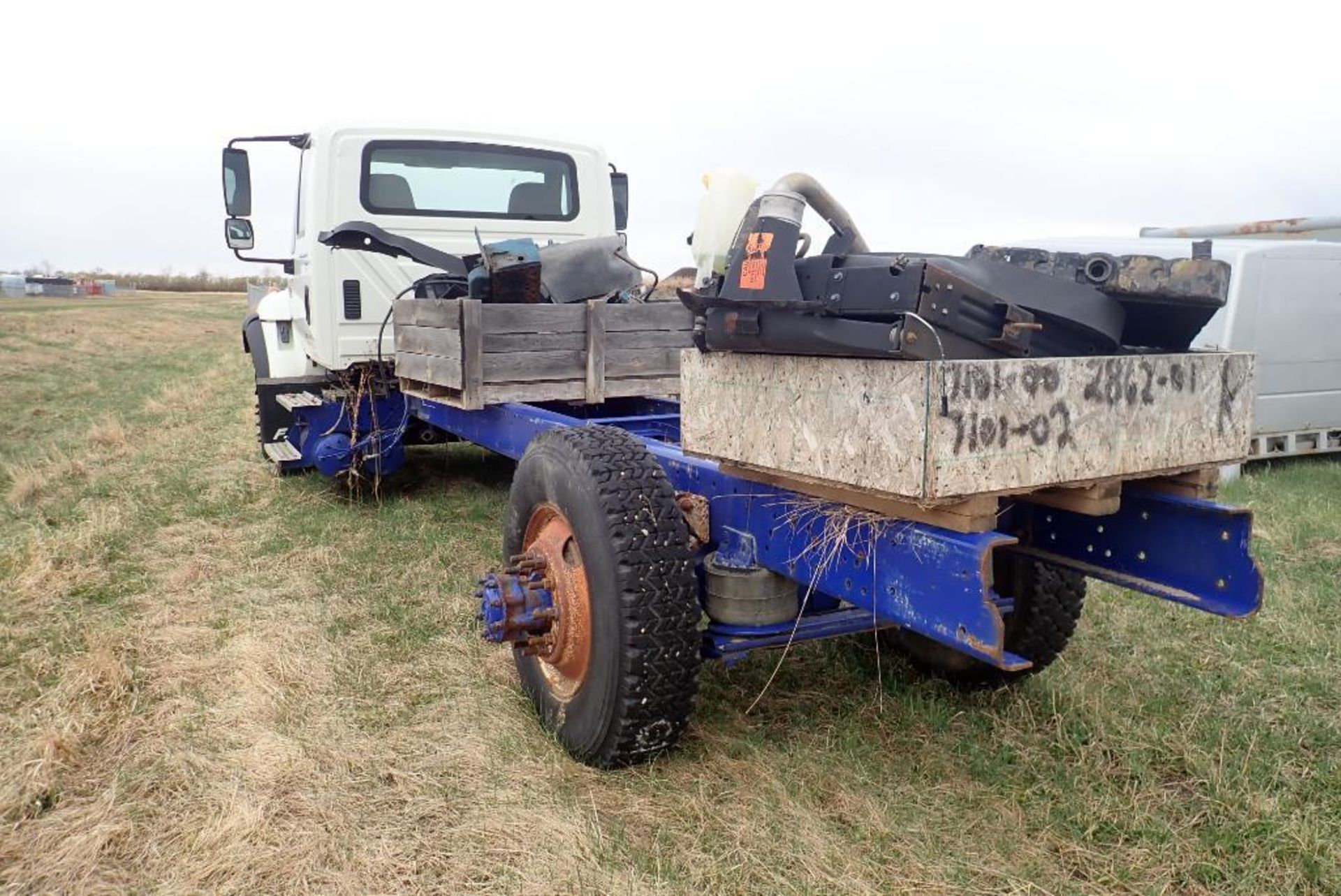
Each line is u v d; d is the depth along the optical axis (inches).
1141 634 146.8
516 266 163.3
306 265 228.2
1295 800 99.3
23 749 108.8
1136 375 80.4
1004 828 94.7
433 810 97.2
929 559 76.9
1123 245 289.1
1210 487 90.9
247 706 119.3
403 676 131.6
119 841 92.7
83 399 463.8
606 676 99.3
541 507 113.0
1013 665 70.5
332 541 197.6
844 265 81.5
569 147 236.2
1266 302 282.2
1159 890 85.0
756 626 103.6
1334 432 303.7
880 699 120.9
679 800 98.1
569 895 84.2
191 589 168.4
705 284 101.8
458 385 149.1
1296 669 134.1
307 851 90.1
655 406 188.2
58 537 194.2
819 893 84.3
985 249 92.9
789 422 85.4
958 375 70.5
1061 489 84.5
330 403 225.1
